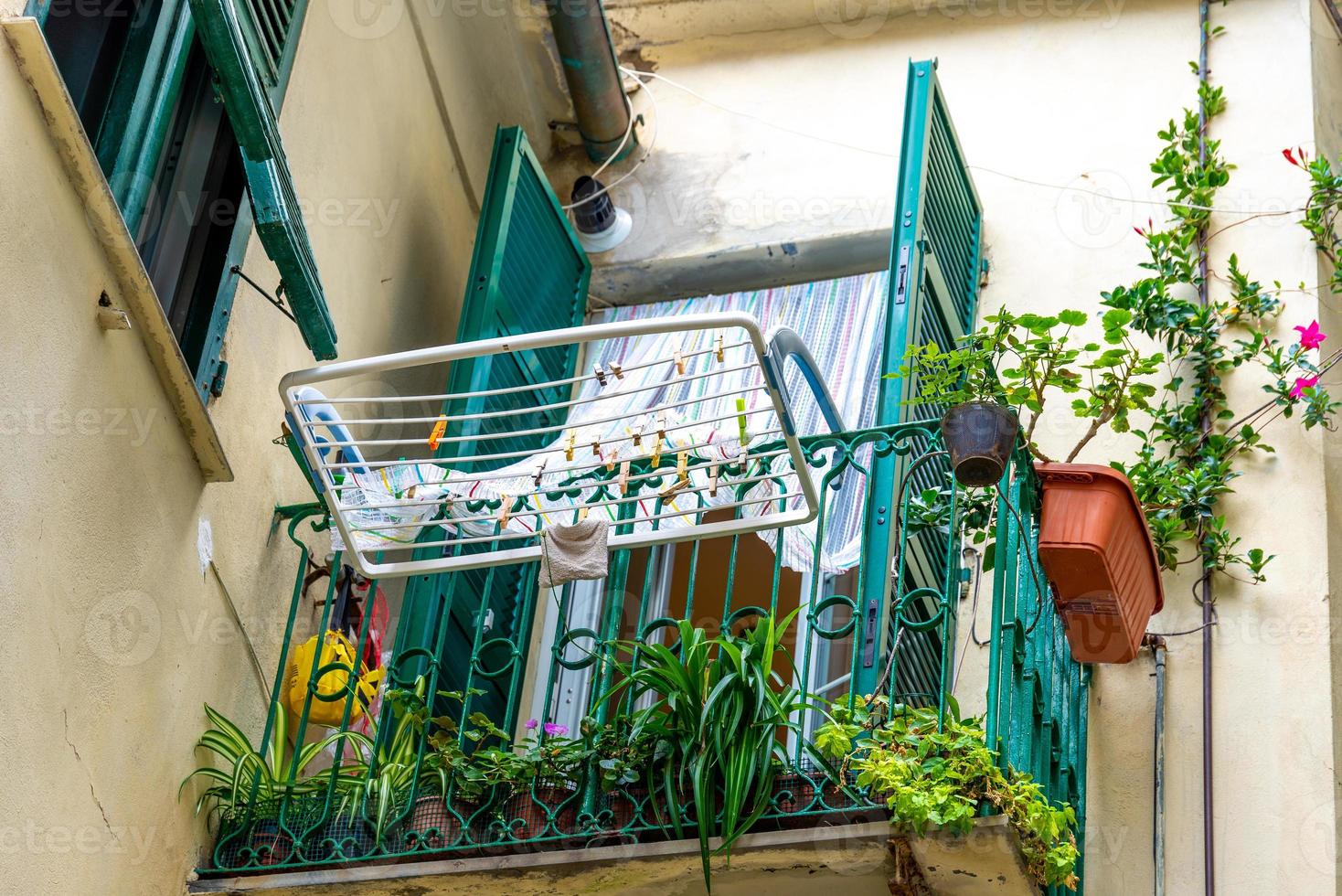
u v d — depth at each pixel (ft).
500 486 15.01
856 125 21.95
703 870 12.14
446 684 16.51
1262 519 16.85
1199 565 16.69
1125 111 20.84
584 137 22.49
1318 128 19.84
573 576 13.26
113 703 12.21
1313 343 16.96
